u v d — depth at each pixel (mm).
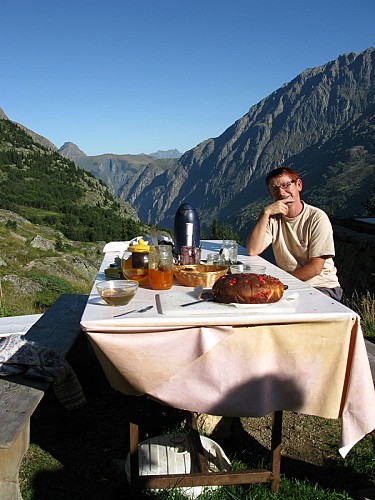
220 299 2035
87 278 29594
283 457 2537
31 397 2109
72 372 2646
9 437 1766
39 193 110875
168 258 2420
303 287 2445
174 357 1899
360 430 1938
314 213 3139
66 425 2883
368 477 2355
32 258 28766
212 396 1938
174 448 2365
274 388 1974
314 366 1957
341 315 1922
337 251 7039
